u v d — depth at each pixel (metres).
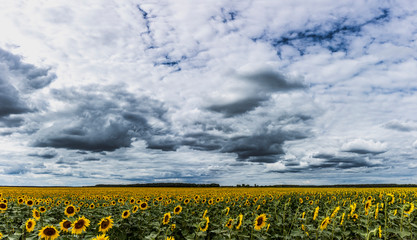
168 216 9.18
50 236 7.33
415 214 10.91
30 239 7.49
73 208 11.35
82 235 8.59
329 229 8.87
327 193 28.23
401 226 8.65
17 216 11.68
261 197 20.14
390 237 9.73
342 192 29.64
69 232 8.81
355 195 24.41
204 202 16.09
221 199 18.45
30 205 12.75
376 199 20.25
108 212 12.73
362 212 11.08
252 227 8.34
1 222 11.27
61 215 14.55
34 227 9.09
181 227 10.70
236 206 15.98
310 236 9.02
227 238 7.97
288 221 11.02
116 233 9.65
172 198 20.55
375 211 9.48
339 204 15.70
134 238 9.86
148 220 10.56
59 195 29.92
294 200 20.39
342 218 9.23
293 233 8.52
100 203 18.12
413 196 23.78
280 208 15.44
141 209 11.44
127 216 10.12
